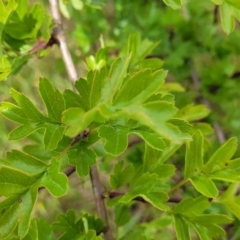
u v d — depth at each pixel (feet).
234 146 0.71
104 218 0.78
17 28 0.88
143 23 1.39
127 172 0.78
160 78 0.53
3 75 0.82
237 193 0.99
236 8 0.71
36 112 0.63
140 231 0.99
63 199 1.94
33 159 0.61
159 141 0.58
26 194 0.60
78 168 0.63
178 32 1.38
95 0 1.00
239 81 1.39
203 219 0.74
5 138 1.82
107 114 0.52
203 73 1.40
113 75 0.55
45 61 2.04
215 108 1.64
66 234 0.75
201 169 0.73
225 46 1.36
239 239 1.18
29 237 0.69
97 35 1.46
